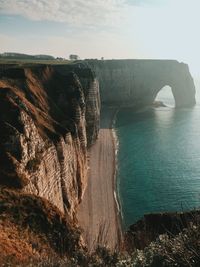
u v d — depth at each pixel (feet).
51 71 351.25
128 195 255.70
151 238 78.02
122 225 207.92
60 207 198.18
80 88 346.33
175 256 38.65
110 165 323.57
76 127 284.61
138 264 43.52
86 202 243.60
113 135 447.83
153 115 625.82
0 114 182.80
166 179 288.51
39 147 189.98
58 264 55.52
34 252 90.27
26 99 258.16
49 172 192.44
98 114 428.15
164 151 377.09
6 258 72.64
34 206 126.62
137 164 329.11
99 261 55.57
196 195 254.27
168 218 111.96
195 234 38.32
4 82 265.75
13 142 166.81
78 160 268.41
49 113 274.77
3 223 108.37
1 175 147.95
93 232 190.70
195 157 354.95
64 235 112.57
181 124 538.06
